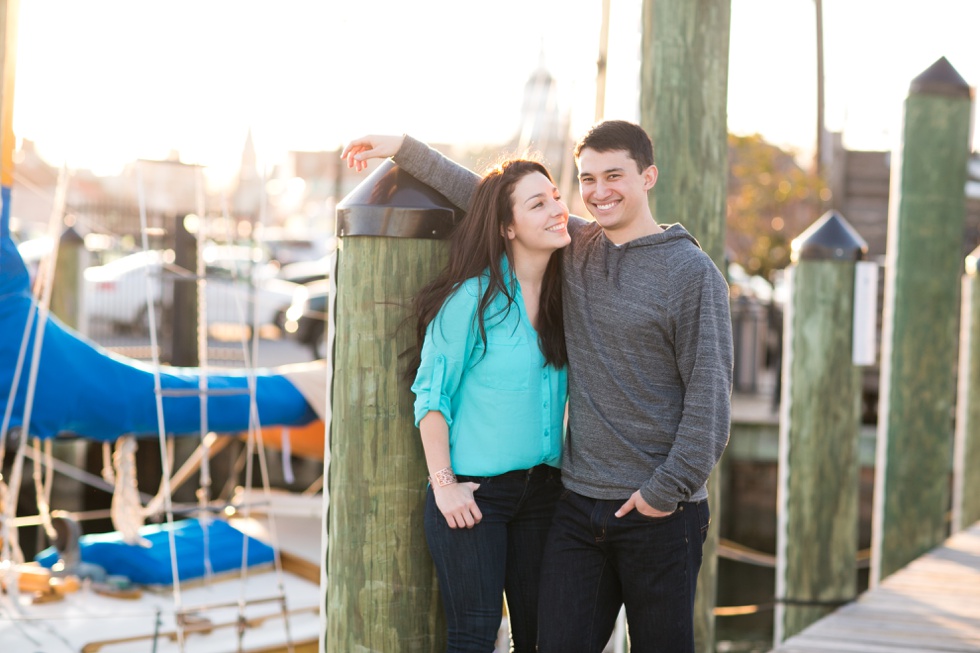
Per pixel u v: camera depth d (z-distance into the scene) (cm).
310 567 582
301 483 1087
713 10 395
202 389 519
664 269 253
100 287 1349
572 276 264
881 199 1219
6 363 486
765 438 1064
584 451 260
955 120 634
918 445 648
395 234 271
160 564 536
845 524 586
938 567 577
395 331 273
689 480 244
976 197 1247
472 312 258
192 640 489
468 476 261
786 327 601
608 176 257
